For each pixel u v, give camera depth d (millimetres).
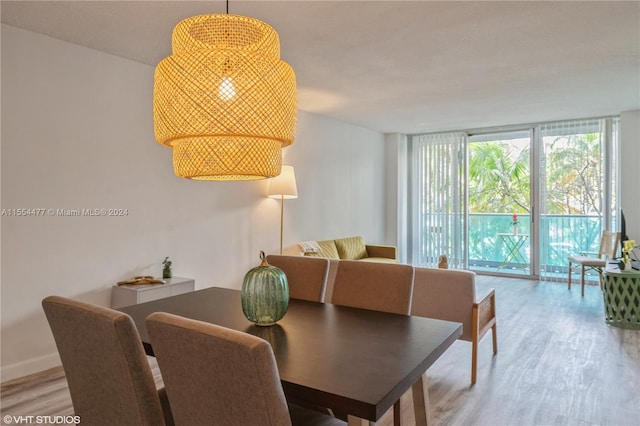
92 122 3467
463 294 3057
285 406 1135
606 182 6102
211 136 1676
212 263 4484
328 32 3057
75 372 1574
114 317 1337
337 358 1552
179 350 1219
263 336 1816
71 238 3350
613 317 4352
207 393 1200
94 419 1571
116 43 3334
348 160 6621
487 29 3033
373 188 7262
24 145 3088
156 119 1761
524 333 4074
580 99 5086
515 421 2453
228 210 4672
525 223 7254
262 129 1665
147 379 1397
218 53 1619
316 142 5949
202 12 2754
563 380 3008
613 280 4352
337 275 2635
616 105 5402
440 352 1706
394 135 7512
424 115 5988
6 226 3012
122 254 3680
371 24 2930
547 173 6578
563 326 4293
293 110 1810
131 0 2600
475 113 5859
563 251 6492
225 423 1191
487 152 7652
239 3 2598
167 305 2354
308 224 5820
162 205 4000
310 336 1816
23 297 3096
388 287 2457
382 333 1864
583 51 3482
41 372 3162
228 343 1102
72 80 3338
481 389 2873
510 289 6020
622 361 3357
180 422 1315
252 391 1104
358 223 6867
